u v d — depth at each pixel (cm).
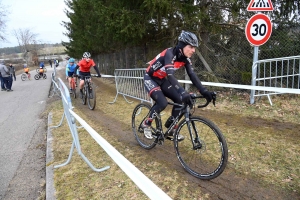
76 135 284
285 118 416
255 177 247
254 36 471
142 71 541
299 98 507
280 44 580
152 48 820
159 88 292
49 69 3862
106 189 248
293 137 337
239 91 621
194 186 240
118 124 478
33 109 749
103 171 287
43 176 311
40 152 392
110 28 664
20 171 330
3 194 275
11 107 819
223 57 659
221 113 484
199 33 632
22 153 395
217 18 643
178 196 225
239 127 395
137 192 236
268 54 595
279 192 220
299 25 575
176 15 629
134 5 651
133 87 598
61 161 329
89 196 239
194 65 689
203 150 278
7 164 356
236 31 641
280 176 245
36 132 505
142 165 294
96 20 984
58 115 593
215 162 277
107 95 846
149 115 306
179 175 263
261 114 450
